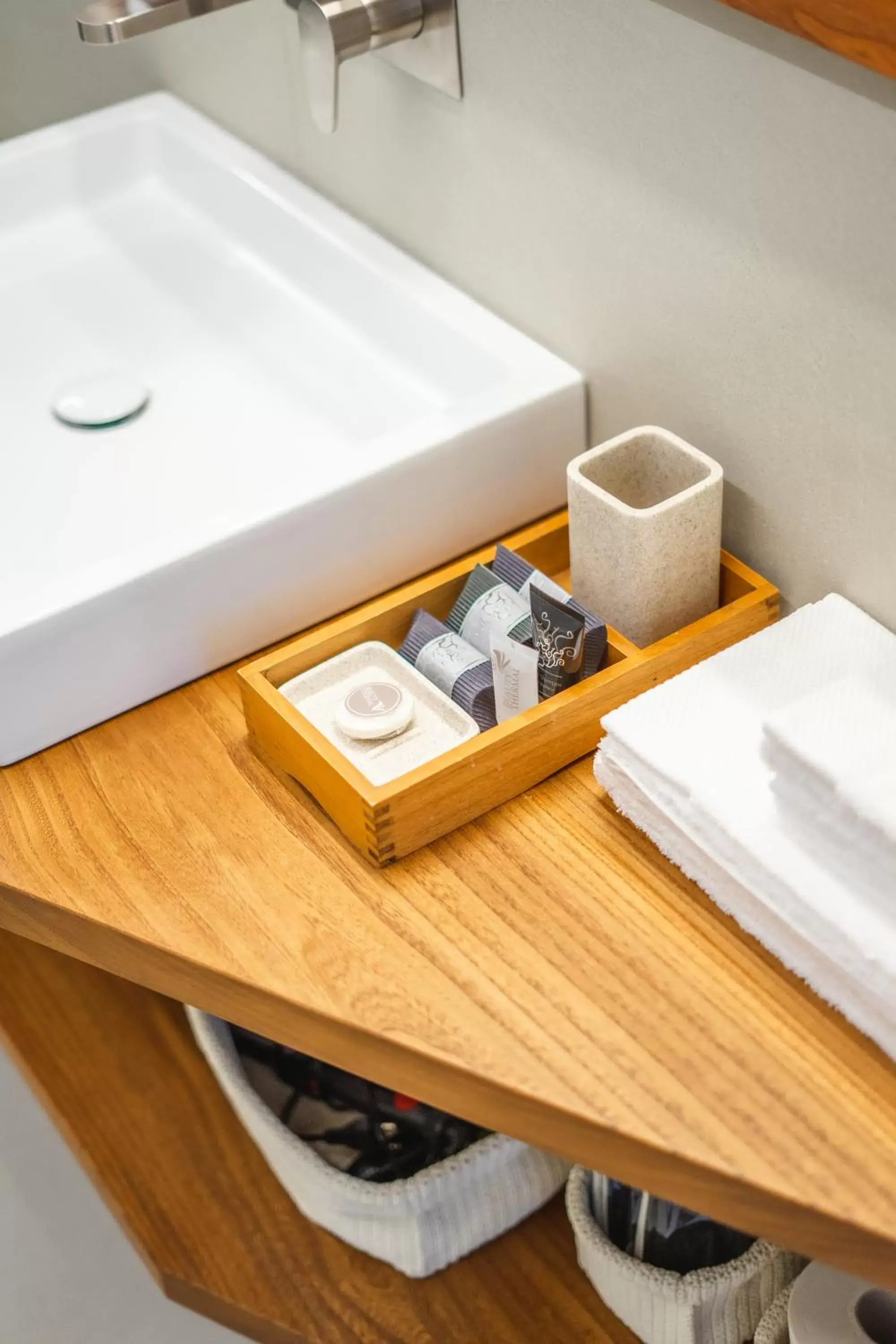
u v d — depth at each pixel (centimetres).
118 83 154
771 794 86
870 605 99
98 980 150
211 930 90
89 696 102
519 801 97
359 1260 132
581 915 90
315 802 98
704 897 90
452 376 121
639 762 91
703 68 89
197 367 132
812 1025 83
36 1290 149
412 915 90
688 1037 83
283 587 106
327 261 129
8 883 94
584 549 102
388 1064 86
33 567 112
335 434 122
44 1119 161
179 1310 146
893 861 78
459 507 112
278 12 123
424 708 101
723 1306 113
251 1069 134
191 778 100
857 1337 102
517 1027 84
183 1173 138
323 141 129
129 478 120
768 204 89
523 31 101
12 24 159
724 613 101
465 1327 126
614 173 100
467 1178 118
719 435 104
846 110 81
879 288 85
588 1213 117
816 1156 77
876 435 91
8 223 144
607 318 108
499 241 115
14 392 130
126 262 143
